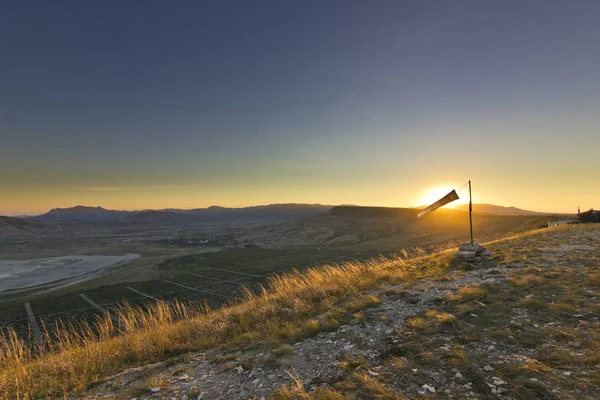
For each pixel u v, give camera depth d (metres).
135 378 6.13
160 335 8.48
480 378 4.57
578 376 4.36
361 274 13.27
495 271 11.22
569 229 25.44
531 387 4.22
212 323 9.23
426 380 4.70
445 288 9.64
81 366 7.08
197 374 5.96
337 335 6.98
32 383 6.37
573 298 7.45
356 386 4.77
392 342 6.17
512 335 5.84
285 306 10.18
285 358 6.11
